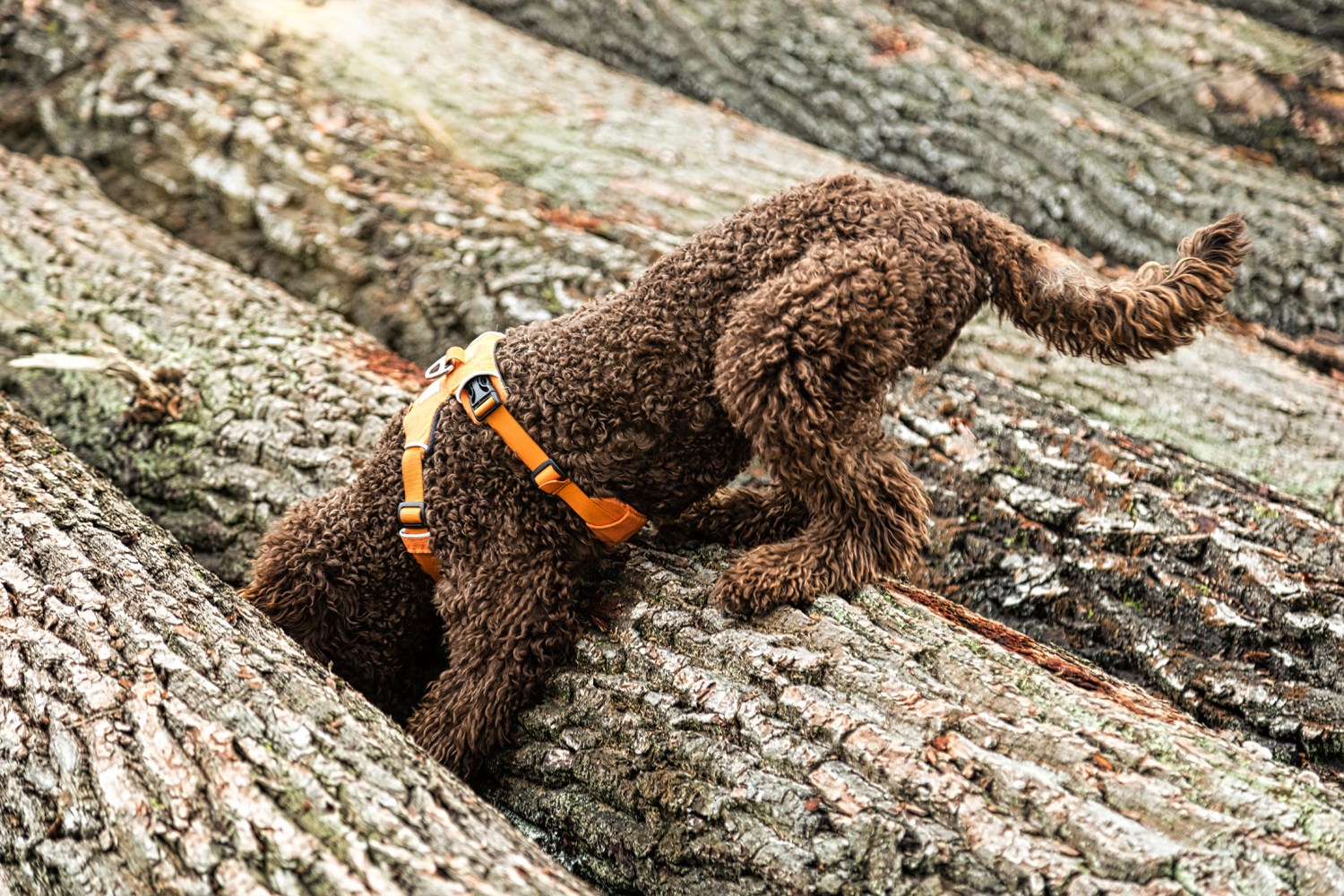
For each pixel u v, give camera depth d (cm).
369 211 447
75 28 525
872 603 244
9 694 211
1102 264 469
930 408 344
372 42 559
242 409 355
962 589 307
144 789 189
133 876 180
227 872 175
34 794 196
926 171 514
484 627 250
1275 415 356
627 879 224
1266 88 500
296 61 540
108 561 241
